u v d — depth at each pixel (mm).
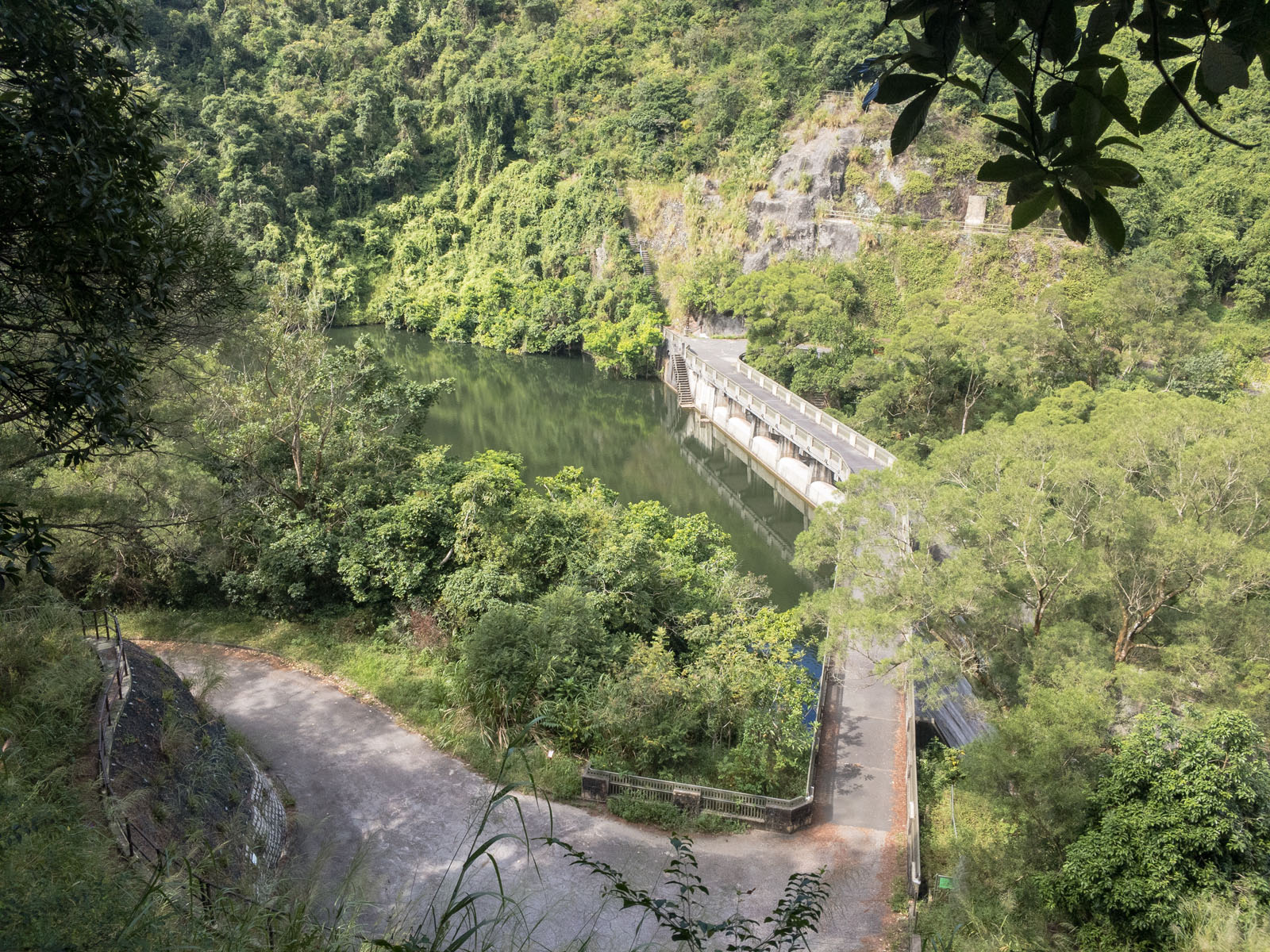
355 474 27031
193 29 91375
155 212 7277
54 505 16188
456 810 16969
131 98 6730
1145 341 46375
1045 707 15945
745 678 21172
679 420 60844
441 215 89688
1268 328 57781
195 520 20484
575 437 56750
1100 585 19656
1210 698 18500
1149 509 19797
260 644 23375
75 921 4527
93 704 13930
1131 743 13641
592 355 77188
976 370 45219
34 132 5547
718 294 71375
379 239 90188
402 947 3160
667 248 78438
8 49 5859
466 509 24188
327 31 99062
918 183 71188
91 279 6938
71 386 6328
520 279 81625
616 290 75625
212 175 81562
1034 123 1965
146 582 24000
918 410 46656
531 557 24984
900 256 69875
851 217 72375
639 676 20141
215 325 11312
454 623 23531
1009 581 21234
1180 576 19453
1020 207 2068
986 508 20875
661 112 79938
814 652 27344
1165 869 12148
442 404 62438
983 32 1934
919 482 22328
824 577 37219
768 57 78000
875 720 23000
